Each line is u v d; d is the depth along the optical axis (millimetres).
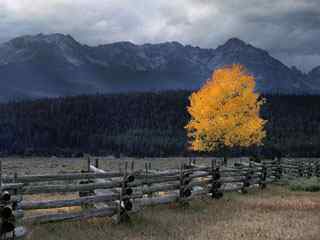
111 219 11711
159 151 107062
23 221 9805
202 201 15914
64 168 48969
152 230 10922
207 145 32438
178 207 14375
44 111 146250
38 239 9305
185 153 101562
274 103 154625
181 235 10391
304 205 15492
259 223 11898
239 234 10469
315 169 35531
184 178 14828
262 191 21312
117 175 11906
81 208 12977
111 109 148625
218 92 30703
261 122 31094
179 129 131125
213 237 10188
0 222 8750
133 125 137250
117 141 119375
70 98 161000
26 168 49250
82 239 9703
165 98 156000
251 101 31078
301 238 10055
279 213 13703
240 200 16812
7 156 106625
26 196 17891
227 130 30375
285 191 21672
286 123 132875
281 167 28266
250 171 20938
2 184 9695
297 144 105750
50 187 10547
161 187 13961
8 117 141375
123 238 9977
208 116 31141
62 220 10562
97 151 116688
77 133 128625
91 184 11289
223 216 13070
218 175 17203
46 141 126688
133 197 12055
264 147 99250
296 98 163250
